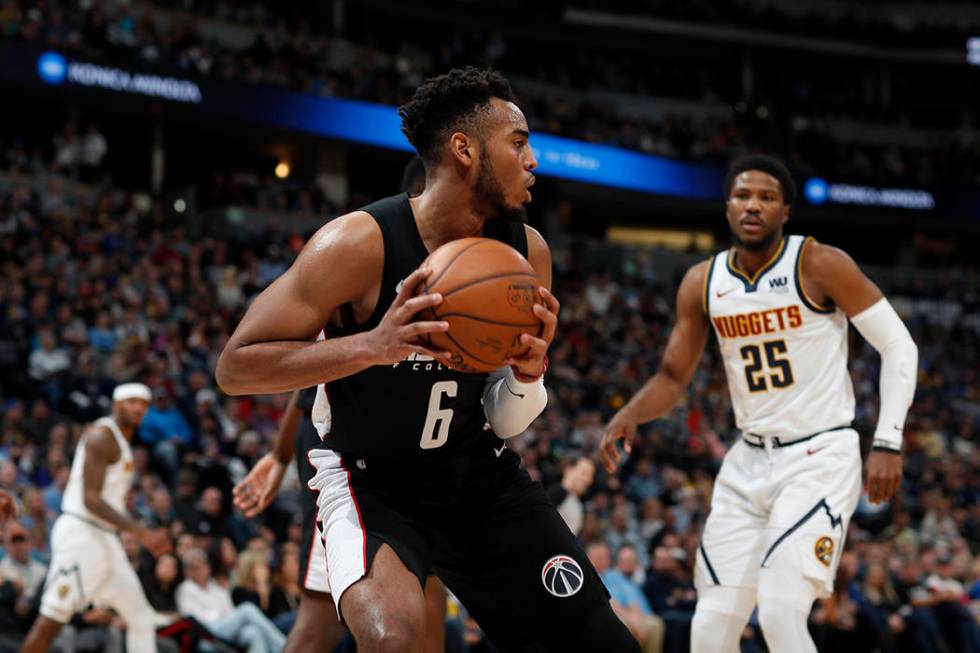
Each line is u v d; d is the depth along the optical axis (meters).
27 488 8.43
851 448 4.05
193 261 15.60
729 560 4.11
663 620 8.80
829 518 3.93
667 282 24.22
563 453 13.05
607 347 18.92
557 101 25.50
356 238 2.70
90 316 13.04
